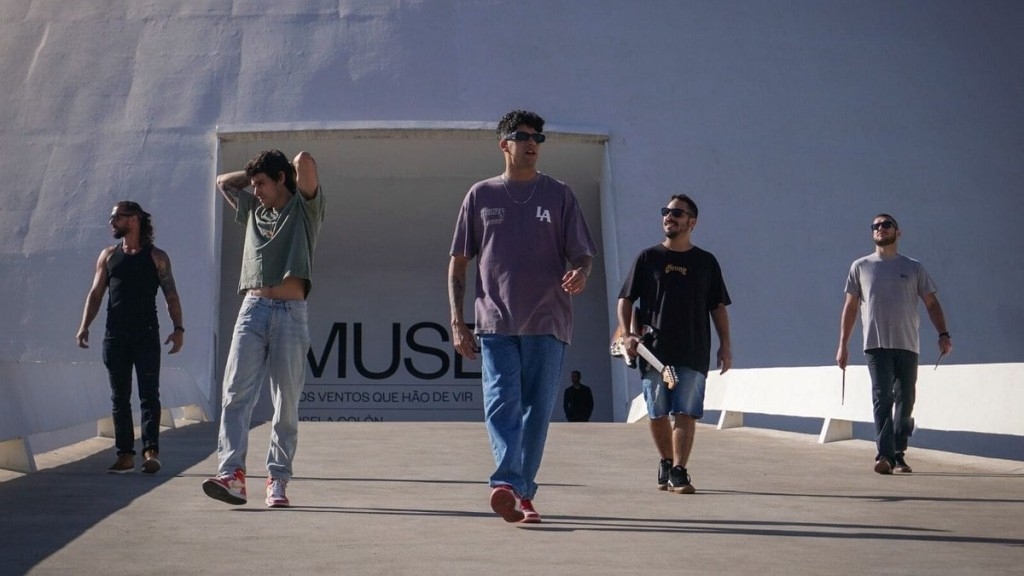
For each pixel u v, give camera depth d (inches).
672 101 1085.1
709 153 1074.7
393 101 1048.2
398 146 1055.0
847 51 1131.3
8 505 327.9
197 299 1016.9
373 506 330.6
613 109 1073.5
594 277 1135.6
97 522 293.9
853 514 321.7
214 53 1080.8
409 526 290.7
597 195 1119.6
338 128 1037.8
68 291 1014.4
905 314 448.5
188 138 1056.2
